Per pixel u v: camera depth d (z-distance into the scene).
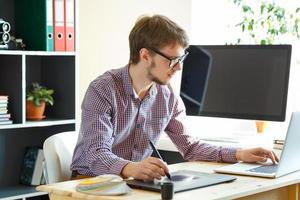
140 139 2.47
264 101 2.92
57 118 3.39
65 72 3.40
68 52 3.27
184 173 2.15
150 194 1.82
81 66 3.56
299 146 2.28
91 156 2.12
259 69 2.94
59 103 3.44
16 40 3.17
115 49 3.74
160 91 2.49
